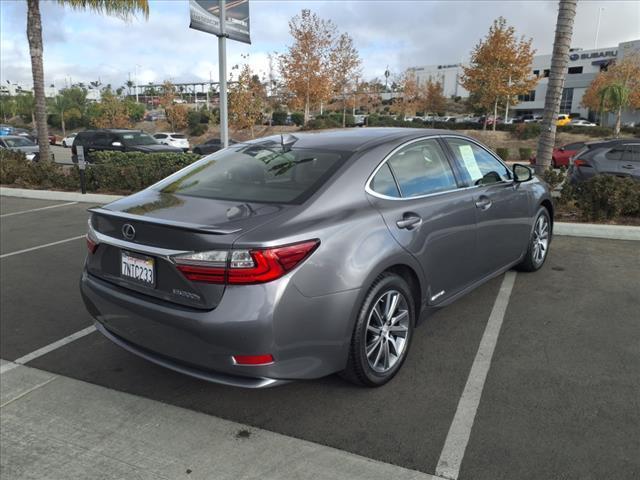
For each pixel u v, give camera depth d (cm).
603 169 1035
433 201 353
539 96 7331
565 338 379
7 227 839
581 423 276
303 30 3600
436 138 391
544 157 859
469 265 397
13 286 533
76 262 621
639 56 4494
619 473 238
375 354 311
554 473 239
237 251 248
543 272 530
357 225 290
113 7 1277
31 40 1371
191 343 263
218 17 1091
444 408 294
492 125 4347
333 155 328
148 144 1816
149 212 292
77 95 6125
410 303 330
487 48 3728
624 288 479
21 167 1302
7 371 354
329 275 270
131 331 292
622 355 351
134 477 247
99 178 1165
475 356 355
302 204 284
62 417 298
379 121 4806
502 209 434
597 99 4400
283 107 4947
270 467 251
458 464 248
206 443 271
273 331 252
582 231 681
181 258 259
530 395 305
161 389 327
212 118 4894
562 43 815
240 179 327
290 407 301
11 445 274
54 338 407
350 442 267
